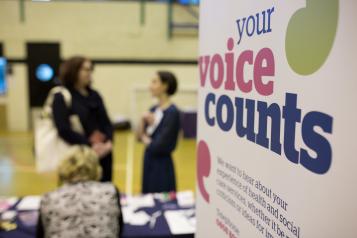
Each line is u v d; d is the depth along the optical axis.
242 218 0.85
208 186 1.05
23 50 7.71
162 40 8.07
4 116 7.89
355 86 0.51
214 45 0.98
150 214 2.15
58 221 1.44
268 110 0.72
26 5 7.58
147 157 2.71
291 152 0.65
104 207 1.50
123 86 8.15
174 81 2.67
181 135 7.62
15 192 4.17
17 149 6.32
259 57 0.75
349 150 0.52
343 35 0.53
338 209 0.55
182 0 7.95
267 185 0.73
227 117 0.91
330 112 0.55
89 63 2.59
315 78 0.58
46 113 2.71
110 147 2.71
